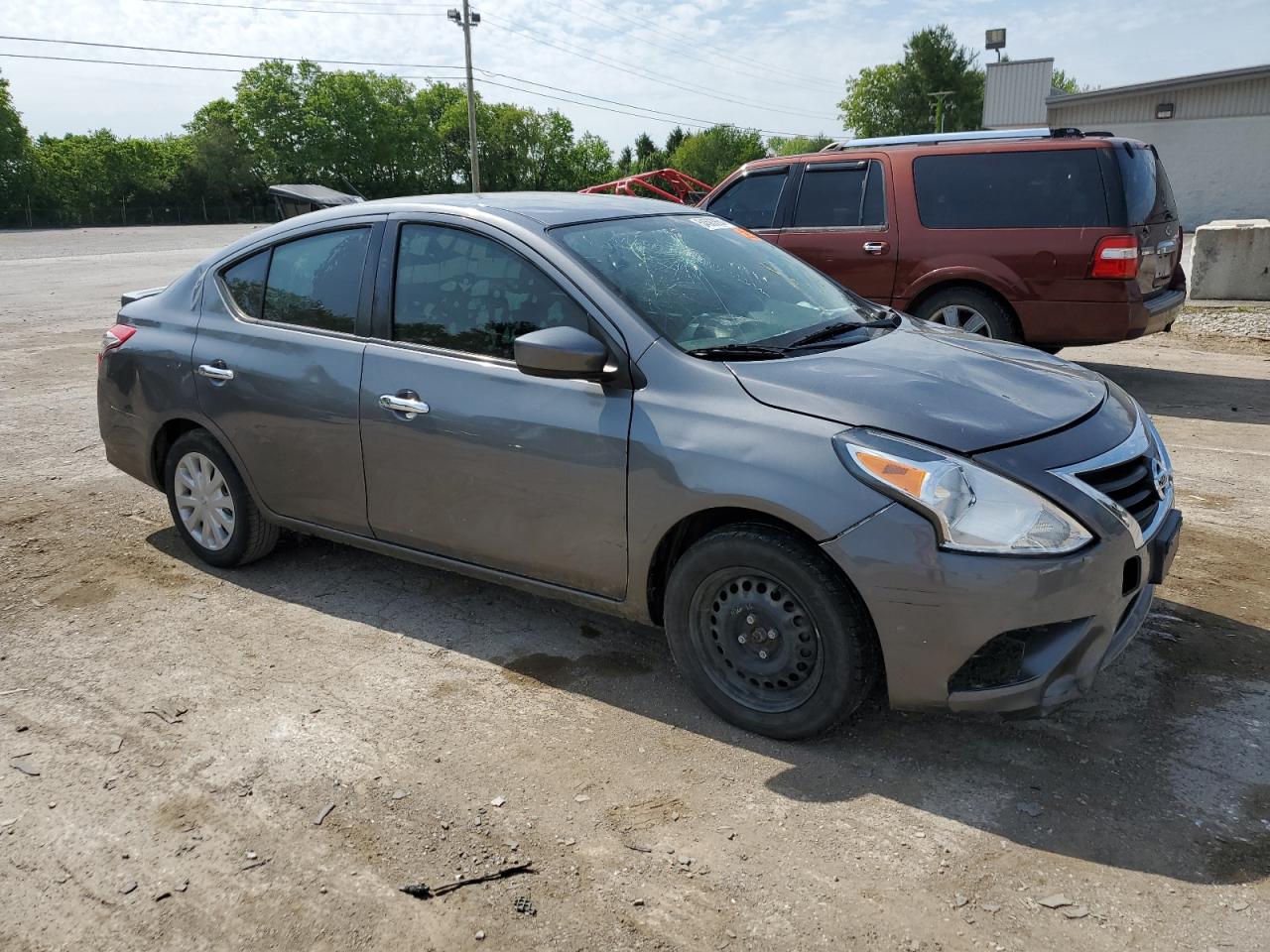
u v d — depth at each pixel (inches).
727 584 120.3
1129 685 132.3
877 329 146.0
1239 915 91.4
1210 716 124.6
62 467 246.4
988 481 105.9
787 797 110.9
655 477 120.6
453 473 139.9
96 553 189.6
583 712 129.9
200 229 2086.6
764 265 155.9
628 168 4456.2
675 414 120.7
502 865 101.0
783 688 119.4
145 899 97.6
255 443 163.3
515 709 131.0
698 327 130.8
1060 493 106.5
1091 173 277.6
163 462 186.4
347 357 150.6
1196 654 140.3
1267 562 171.9
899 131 2815.0
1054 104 1226.0
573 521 130.0
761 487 112.3
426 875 99.9
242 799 112.7
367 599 166.9
